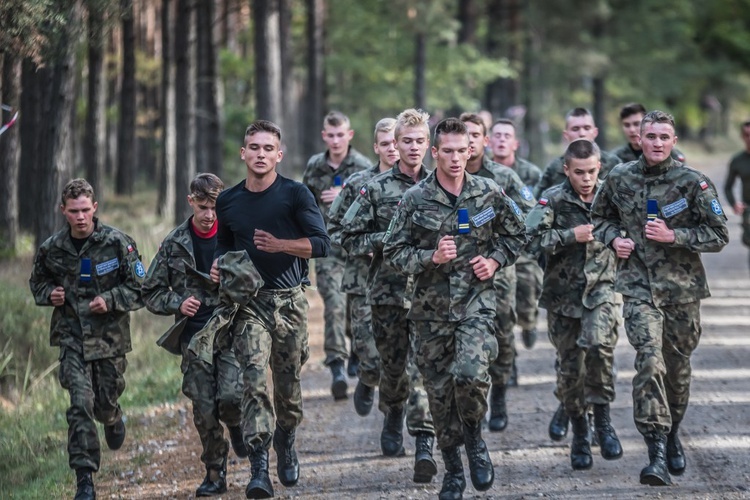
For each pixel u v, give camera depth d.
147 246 31.09
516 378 19.91
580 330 15.03
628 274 14.05
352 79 67.19
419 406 13.92
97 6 23.94
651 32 91.50
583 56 85.31
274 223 13.45
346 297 19.83
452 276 12.95
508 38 79.31
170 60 46.88
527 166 20.22
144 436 17.67
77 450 13.78
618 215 14.40
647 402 13.34
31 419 19.11
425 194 13.09
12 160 32.50
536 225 15.20
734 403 18.12
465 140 12.84
